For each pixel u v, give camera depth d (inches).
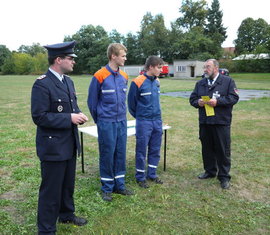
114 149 134.6
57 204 100.2
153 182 157.6
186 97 585.3
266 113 384.2
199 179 163.2
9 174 168.2
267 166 183.6
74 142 100.6
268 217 121.3
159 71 143.6
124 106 134.3
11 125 311.7
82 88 820.6
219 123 146.1
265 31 2516.0
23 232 107.7
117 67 131.2
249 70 1846.7
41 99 90.1
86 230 109.6
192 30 2100.1
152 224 114.1
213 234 108.2
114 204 130.2
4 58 3129.9
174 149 221.6
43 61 2650.1
